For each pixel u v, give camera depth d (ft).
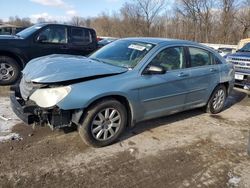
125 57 16.14
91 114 13.58
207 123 18.98
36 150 13.75
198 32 130.00
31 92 13.35
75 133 15.66
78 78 13.21
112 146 14.66
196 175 12.63
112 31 149.79
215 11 126.41
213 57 20.04
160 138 16.07
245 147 15.71
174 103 17.21
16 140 14.56
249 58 28.78
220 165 13.60
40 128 16.07
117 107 14.32
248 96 27.68
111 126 14.46
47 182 11.48
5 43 25.30
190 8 128.77
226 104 24.16
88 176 12.03
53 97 12.66
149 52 15.81
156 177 12.30
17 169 12.16
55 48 28.19
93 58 16.90
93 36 30.94
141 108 15.34
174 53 17.07
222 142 16.19
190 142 15.88
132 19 142.10
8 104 20.12
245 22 121.39
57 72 13.30
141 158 13.73
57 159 13.12
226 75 20.74
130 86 14.46
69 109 12.91
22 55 26.22
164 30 137.18
